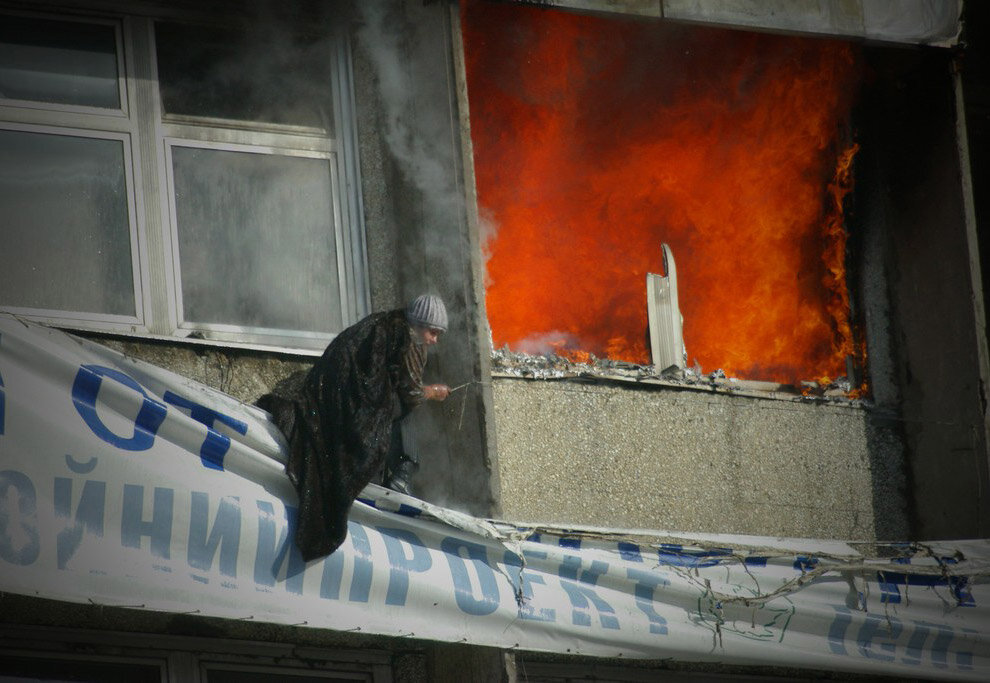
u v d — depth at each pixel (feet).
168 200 124.36
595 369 129.90
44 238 119.14
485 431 114.73
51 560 96.12
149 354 117.08
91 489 98.73
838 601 125.49
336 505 104.68
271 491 104.94
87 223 120.98
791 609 122.72
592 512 125.18
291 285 127.24
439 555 109.60
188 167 125.90
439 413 118.21
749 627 120.88
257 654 114.42
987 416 140.56
